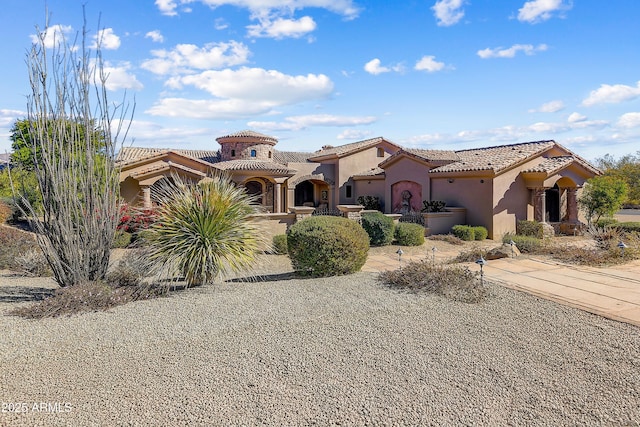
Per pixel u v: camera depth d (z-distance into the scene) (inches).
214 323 275.1
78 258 346.0
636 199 1621.6
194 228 381.7
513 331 259.3
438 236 831.1
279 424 160.2
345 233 431.2
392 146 1433.3
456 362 214.2
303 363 213.8
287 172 1218.0
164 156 1047.6
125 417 164.7
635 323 267.7
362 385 190.4
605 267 462.0
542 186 844.6
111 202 369.4
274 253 642.2
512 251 542.3
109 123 363.9
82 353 226.4
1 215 850.8
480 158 984.9
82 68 351.9
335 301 328.2
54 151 335.9
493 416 165.3
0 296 361.7
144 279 399.9
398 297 340.2
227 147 1341.0
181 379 196.4
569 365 209.3
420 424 160.1
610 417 163.9
